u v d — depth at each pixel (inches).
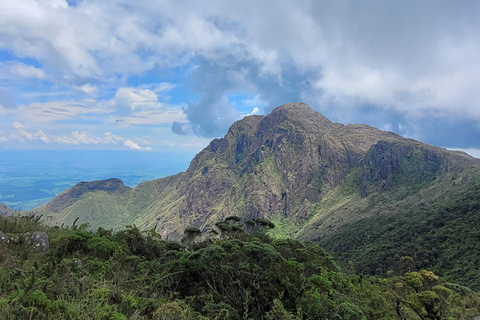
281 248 430.9
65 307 184.1
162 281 317.4
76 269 281.4
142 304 244.5
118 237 466.0
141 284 302.2
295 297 314.0
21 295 184.5
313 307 297.9
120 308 219.3
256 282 325.1
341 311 304.8
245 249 342.6
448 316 409.1
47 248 348.5
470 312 445.7
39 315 174.7
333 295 338.3
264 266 344.2
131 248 451.5
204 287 327.6
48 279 227.3
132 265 370.0
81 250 355.9
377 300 395.2
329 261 446.0
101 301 213.8
